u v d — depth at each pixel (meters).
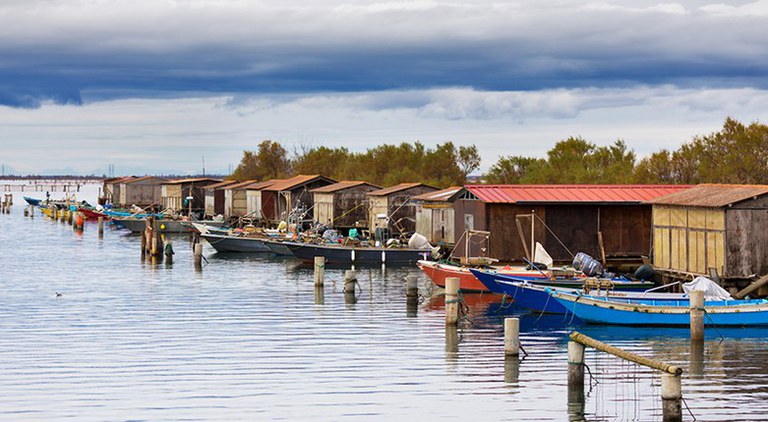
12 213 163.25
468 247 55.59
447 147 122.56
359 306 45.44
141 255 72.38
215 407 26.00
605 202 53.53
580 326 39.03
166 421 24.66
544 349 33.84
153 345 34.97
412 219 76.25
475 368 30.61
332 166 149.12
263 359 32.25
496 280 42.94
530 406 25.88
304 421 24.61
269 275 60.22
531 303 41.84
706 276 44.09
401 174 118.44
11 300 48.06
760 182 78.00
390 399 26.73
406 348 34.16
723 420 24.25
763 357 32.34
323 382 28.78
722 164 80.62
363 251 65.62
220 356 32.81
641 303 39.31
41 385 28.56
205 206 124.00
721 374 29.67
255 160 164.12
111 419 24.86
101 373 30.19
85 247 85.00
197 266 64.81
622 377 29.28
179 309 44.47
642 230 54.59
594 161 101.88
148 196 140.25
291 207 93.75
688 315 38.06
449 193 71.00
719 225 43.19
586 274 44.53
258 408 25.89
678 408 23.61
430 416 24.98
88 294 50.44
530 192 54.94
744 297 42.03
